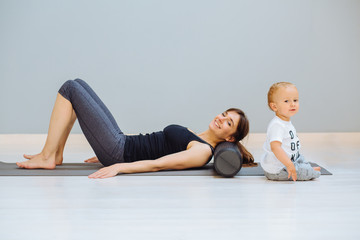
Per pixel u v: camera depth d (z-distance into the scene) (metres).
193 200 2.19
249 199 2.22
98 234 1.70
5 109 5.45
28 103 5.45
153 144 2.97
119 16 5.42
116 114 5.52
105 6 5.41
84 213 1.96
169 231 1.73
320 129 5.67
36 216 1.92
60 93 2.87
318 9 5.54
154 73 5.50
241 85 5.55
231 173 2.72
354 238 1.69
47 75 5.44
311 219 1.90
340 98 5.65
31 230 1.74
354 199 2.24
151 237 1.67
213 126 3.01
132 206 2.08
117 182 2.58
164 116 5.55
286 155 2.56
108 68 5.46
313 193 2.37
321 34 5.57
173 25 5.46
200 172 2.90
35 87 5.44
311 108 5.64
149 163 2.83
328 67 5.61
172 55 5.49
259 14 5.51
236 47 5.52
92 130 2.84
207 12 5.48
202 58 5.51
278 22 5.53
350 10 5.56
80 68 5.45
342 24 5.57
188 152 2.87
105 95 5.50
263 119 5.59
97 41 5.43
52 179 2.65
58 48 5.41
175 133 2.96
